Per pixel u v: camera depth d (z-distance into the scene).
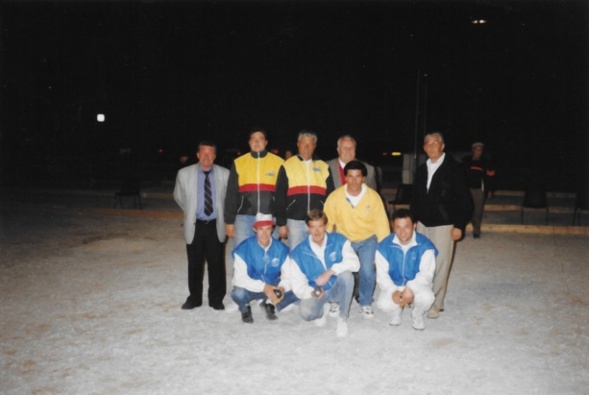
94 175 20.23
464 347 4.75
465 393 3.92
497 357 4.54
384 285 5.16
